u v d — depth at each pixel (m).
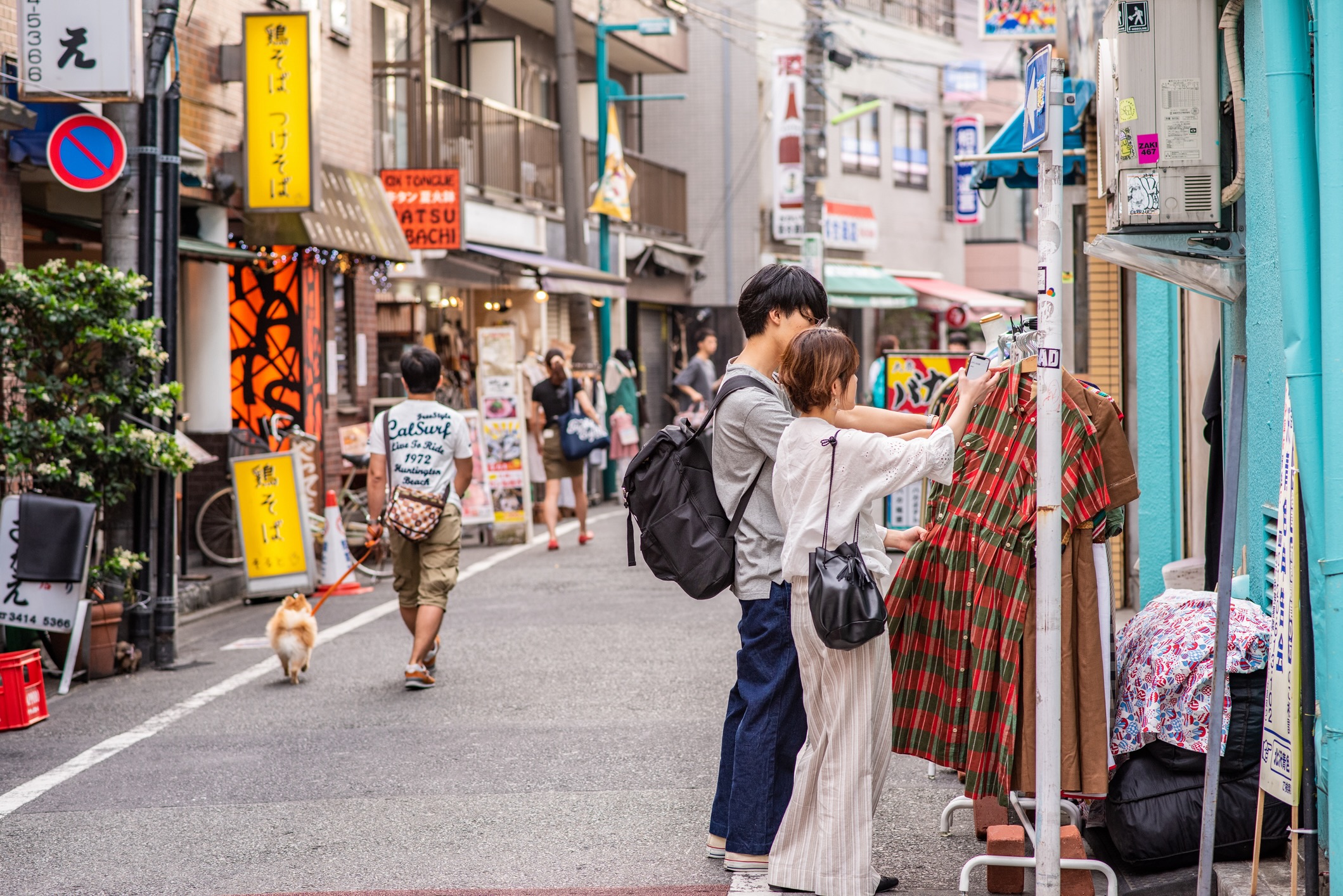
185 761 7.44
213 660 10.41
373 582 14.64
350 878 5.57
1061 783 5.05
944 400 5.53
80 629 9.41
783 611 5.29
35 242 13.67
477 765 7.20
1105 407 5.08
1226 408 6.13
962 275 44.00
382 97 21.08
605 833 6.06
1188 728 5.09
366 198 17.48
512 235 24.34
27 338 9.55
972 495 5.24
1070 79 9.97
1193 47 5.47
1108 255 5.54
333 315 17.62
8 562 9.28
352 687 9.20
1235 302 5.14
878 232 39.75
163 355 9.95
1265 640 5.06
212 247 13.02
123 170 10.20
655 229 30.55
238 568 14.20
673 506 5.31
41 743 7.94
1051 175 4.61
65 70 10.04
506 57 25.09
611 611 11.98
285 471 13.23
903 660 5.43
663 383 31.73
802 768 5.13
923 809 6.42
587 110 29.58
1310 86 4.43
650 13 29.86
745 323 5.50
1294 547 4.54
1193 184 5.51
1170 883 5.03
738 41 33.16
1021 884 5.16
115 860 5.87
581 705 8.47
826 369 4.98
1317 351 4.36
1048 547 4.65
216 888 5.51
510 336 17.25
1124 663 5.39
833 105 37.69
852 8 38.50
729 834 5.41
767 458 5.28
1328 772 4.27
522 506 17.17
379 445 9.28
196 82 14.29
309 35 14.33
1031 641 5.10
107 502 9.93
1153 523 9.33
